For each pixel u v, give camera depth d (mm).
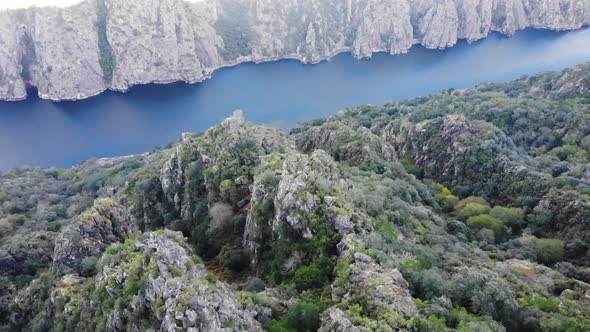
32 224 149625
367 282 62094
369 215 87938
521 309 68250
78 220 93188
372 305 58531
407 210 102250
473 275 69375
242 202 107000
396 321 55094
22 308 84875
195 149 131375
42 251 109312
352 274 65000
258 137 125625
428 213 112000
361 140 144500
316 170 93500
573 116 187375
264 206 89688
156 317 59406
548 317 66812
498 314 66188
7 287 98125
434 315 57531
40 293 84625
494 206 135500
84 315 70000
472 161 146875
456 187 145875
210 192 114250
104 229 94375
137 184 144625
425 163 160250
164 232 79750
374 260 67875
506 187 136875
